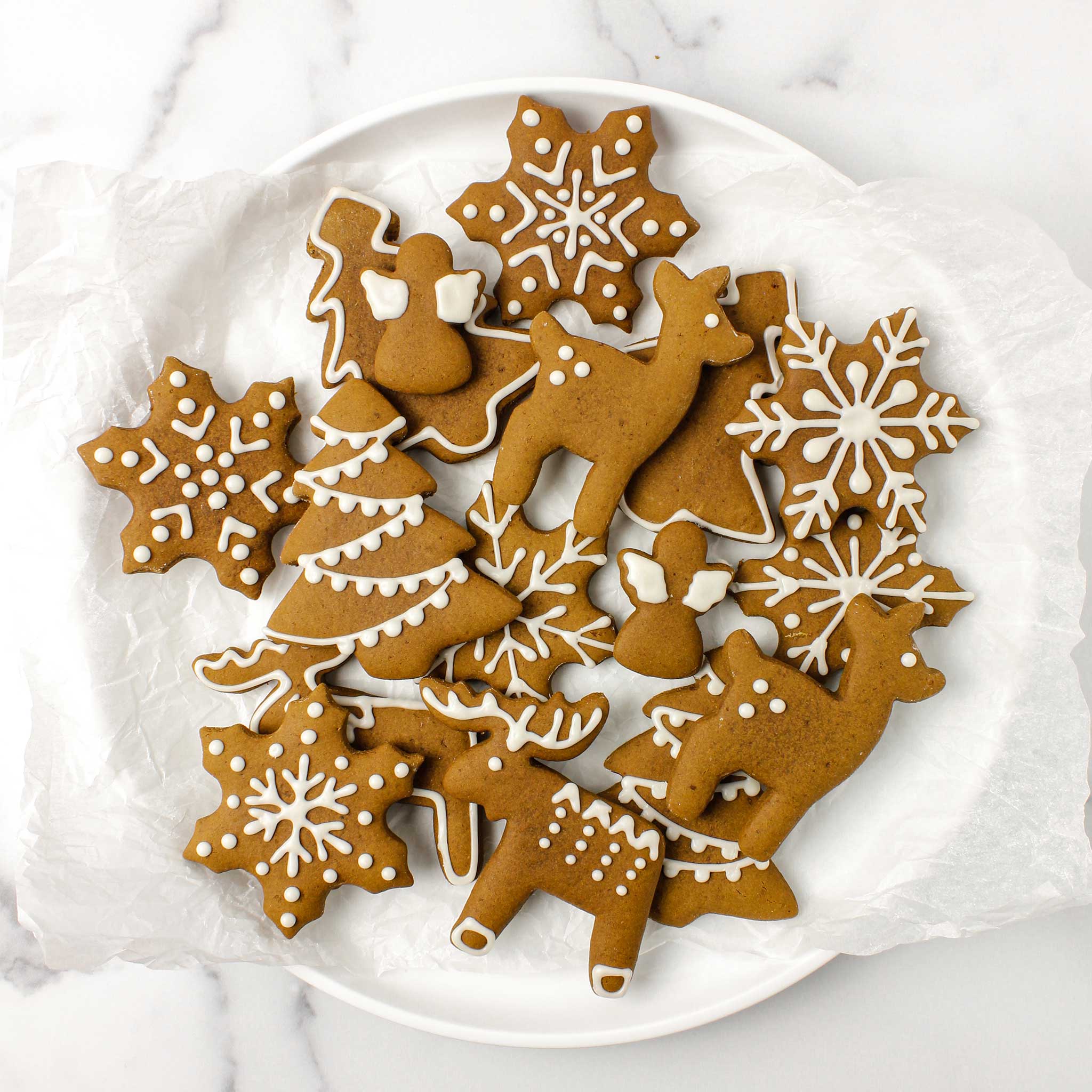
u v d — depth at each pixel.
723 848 0.52
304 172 0.52
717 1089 0.54
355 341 0.52
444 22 0.53
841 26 0.53
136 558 0.53
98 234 0.52
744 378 0.52
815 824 0.53
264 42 0.54
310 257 0.53
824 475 0.51
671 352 0.51
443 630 0.52
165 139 0.54
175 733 0.54
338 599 0.52
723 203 0.53
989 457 0.52
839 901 0.53
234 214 0.52
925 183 0.51
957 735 0.52
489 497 0.52
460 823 0.53
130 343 0.53
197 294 0.53
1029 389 0.52
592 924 0.53
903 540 0.52
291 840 0.52
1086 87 0.53
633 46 0.53
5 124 0.54
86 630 0.53
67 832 0.53
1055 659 0.52
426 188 0.53
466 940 0.52
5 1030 0.56
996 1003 0.54
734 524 0.52
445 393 0.52
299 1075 0.55
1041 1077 0.54
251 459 0.53
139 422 0.54
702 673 0.52
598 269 0.52
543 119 0.51
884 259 0.52
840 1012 0.54
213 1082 0.55
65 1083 0.56
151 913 0.53
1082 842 0.51
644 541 0.53
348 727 0.53
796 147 0.51
